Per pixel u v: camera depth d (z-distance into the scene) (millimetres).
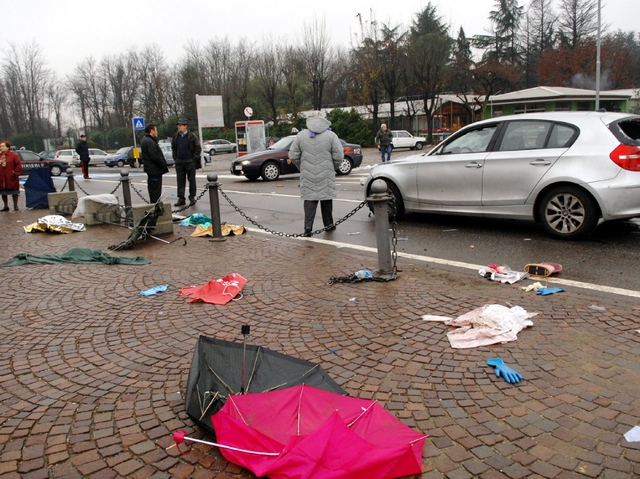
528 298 4844
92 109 73438
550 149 7055
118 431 2920
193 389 2791
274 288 5484
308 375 2986
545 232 7578
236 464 2521
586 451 2619
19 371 3719
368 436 2467
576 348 3754
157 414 3086
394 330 4227
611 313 4371
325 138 7777
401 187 8719
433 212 8430
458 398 3162
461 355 3725
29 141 66688
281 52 51969
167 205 8562
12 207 13625
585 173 6656
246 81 58656
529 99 45125
